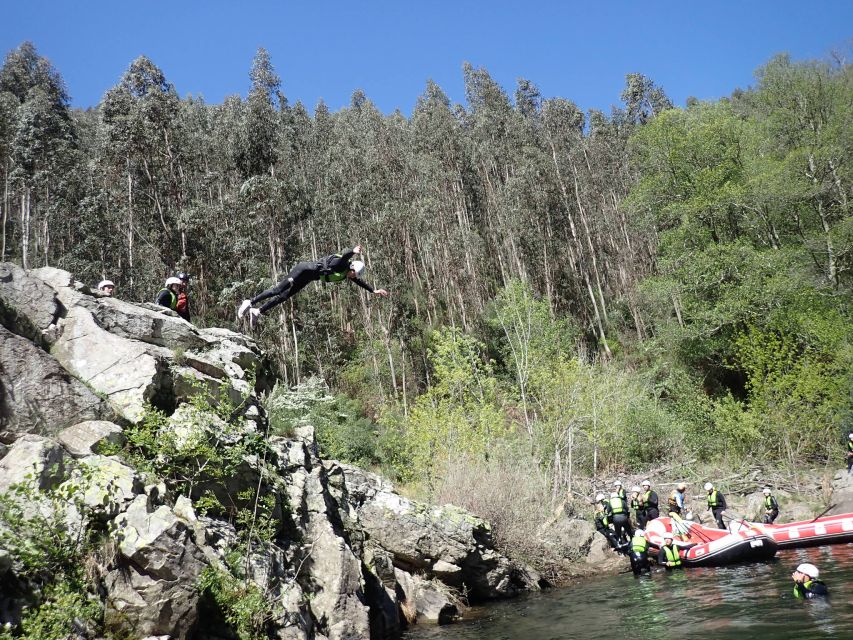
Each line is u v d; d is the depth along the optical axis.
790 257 29.44
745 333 29.52
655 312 36.84
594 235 58.25
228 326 35.19
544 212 53.69
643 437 26.77
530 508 16.88
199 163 52.62
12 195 47.31
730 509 20.42
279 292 6.83
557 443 22.53
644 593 12.44
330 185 54.88
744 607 9.89
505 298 33.97
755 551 14.52
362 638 8.48
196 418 8.41
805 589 10.09
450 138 63.06
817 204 32.88
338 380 43.50
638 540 15.16
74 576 5.99
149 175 38.56
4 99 47.47
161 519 6.54
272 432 11.00
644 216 37.25
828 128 31.28
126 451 7.77
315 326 43.84
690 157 33.53
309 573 8.83
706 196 31.97
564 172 58.47
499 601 13.76
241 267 38.53
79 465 6.66
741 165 33.22
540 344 29.73
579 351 37.91
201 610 6.70
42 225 47.09
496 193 59.62
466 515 14.27
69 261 38.06
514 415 27.59
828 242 29.94
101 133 40.50
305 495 9.79
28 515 6.14
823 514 17.48
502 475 17.42
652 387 30.72
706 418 27.27
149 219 38.78
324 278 7.06
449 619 12.16
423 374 45.94
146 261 37.69
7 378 7.46
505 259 56.59
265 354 12.96
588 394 24.19
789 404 23.92
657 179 34.44
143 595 6.19
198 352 10.52
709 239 33.09
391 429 26.00
